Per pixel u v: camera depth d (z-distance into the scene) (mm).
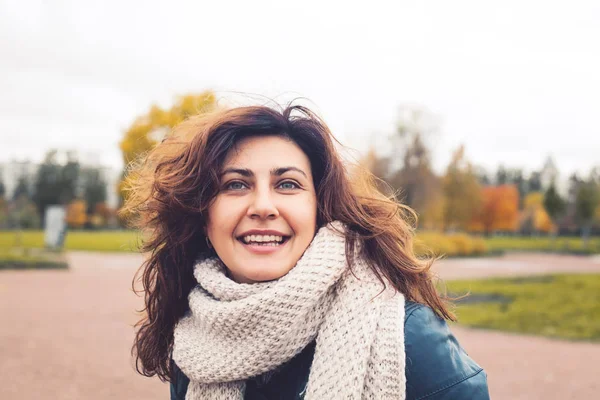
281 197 1714
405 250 1921
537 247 51281
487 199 60531
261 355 1603
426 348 1571
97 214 95812
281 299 1577
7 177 114375
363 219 1787
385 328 1587
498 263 31422
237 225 1716
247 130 1758
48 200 98375
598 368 7898
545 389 6898
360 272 1712
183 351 1735
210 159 1726
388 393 1527
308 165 1794
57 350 8625
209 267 1856
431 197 43688
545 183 103188
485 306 13641
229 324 1622
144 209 2027
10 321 11008
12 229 79250
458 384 1538
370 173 2053
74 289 16312
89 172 101000
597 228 75812
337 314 1629
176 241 1973
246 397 1758
